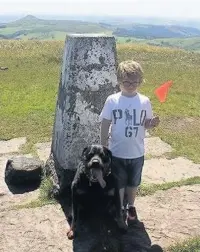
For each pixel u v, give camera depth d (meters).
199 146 4.04
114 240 2.29
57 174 2.86
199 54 12.62
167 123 4.96
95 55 2.67
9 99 6.06
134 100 2.21
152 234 2.37
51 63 9.57
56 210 2.65
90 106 2.71
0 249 2.22
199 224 2.48
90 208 2.41
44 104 5.75
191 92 6.95
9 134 4.34
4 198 2.90
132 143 2.25
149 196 2.86
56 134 2.95
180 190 2.96
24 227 2.45
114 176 2.26
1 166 3.49
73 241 2.29
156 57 11.44
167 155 3.72
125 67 2.13
